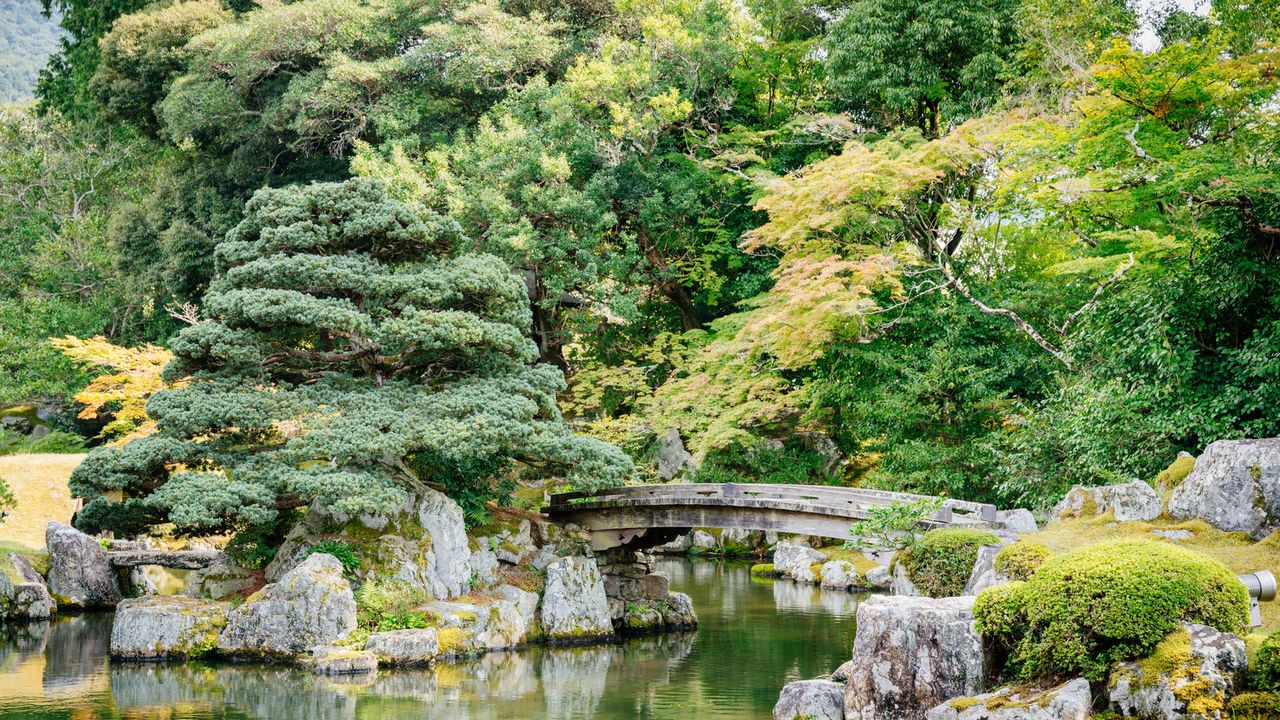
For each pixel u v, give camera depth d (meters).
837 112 38.59
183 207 44.38
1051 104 29.83
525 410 25.66
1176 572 12.95
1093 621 12.88
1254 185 20.16
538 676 22.02
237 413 24.30
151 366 35.62
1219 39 25.72
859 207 31.09
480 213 33.88
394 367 26.80
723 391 34.09
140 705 19.22
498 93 39.94
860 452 36.62
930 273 33.16
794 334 30.97
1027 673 13.41
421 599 24.69
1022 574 15.80
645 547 29.52
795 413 38.12
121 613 23.69
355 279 25.22
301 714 18.62
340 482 23.39
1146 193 24.30
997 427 30.75
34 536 33.44
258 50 39.34
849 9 38.62
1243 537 16.89
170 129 42.81
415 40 41.16
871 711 14.74
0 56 132.38
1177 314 22.06
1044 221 31.03
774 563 38.72
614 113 34.91
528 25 37.41
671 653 24.64
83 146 56.31
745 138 38.03
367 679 21.48
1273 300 21.05
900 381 31.27
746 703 19.70
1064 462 23.73
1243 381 20.98
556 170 33.84
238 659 23.06
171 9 43.50
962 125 30.31
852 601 32.06
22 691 20.22
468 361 27.03
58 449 43.41
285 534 26.97
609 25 40.12
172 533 25.75
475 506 27.61
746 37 39.06
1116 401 22.11
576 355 40.41
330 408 25.02
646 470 34.53
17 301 51.06
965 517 20.83
